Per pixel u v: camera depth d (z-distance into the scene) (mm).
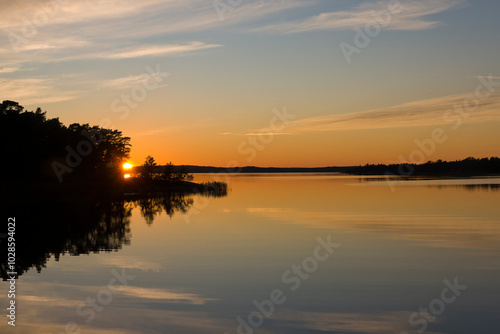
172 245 28188
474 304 16562
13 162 85875
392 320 15008
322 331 14102
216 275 20688
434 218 40281
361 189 85750
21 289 18516
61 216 44656
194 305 16562
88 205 56906
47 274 20938
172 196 72500
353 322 14852
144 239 30516
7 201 62938
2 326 14445
